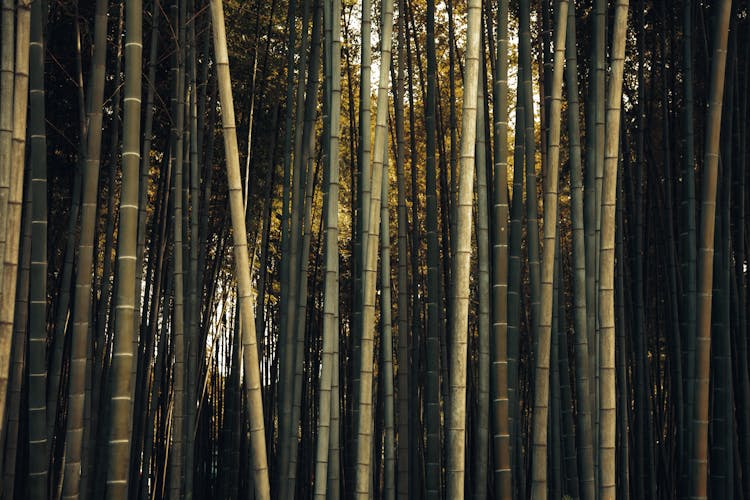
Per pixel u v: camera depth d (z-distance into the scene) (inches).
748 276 204.8
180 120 182.9
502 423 118.6
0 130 101.3
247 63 289.6
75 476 112.7
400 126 173.8
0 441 101.5
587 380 129.2
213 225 294.4
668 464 221.6
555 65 119.5
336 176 131.3
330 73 133.2
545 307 118.1
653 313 259.1
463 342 111.6
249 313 112.1
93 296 221.1
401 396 169.8
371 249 123.0
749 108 207.8
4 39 103.0
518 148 145.3
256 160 308.8
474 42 110.7
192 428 187.5
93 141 115.9
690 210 156.8
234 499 234.1
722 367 150.7
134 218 105.7
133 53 104.8
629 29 258.1
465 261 111.0
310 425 293.7
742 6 216.1
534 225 144.0
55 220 250.7
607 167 114.0
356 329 171.2
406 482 166.2
